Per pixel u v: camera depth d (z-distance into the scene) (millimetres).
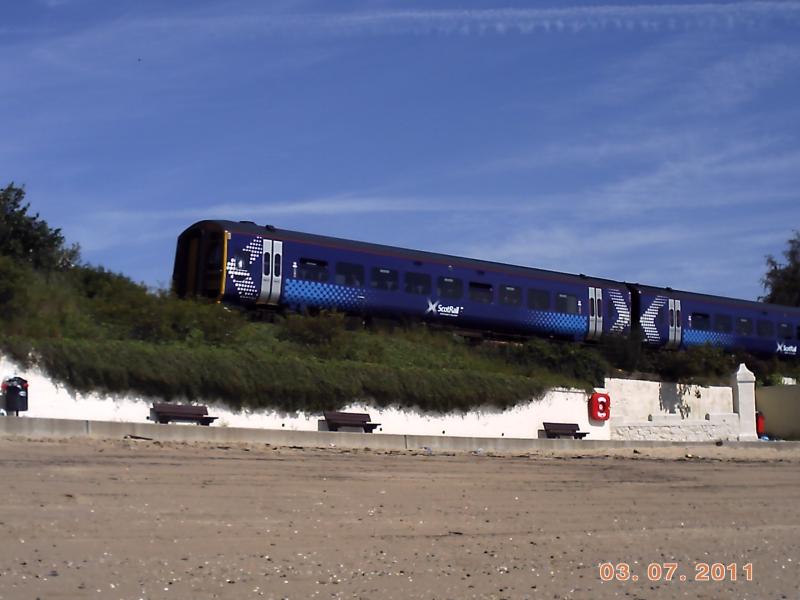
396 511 15766
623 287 45250
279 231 35875
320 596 11023
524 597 11516
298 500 15891
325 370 28812
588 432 33219
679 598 11898
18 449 18016
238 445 21328
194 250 35000
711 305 48125
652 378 39812
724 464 25531
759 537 15734
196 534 13234
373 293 37219
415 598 11188
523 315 41188
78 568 11383
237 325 31438
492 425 31203
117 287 32969
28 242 33562
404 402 29656
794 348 51719
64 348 24969
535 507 17078
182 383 26219
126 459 18016
